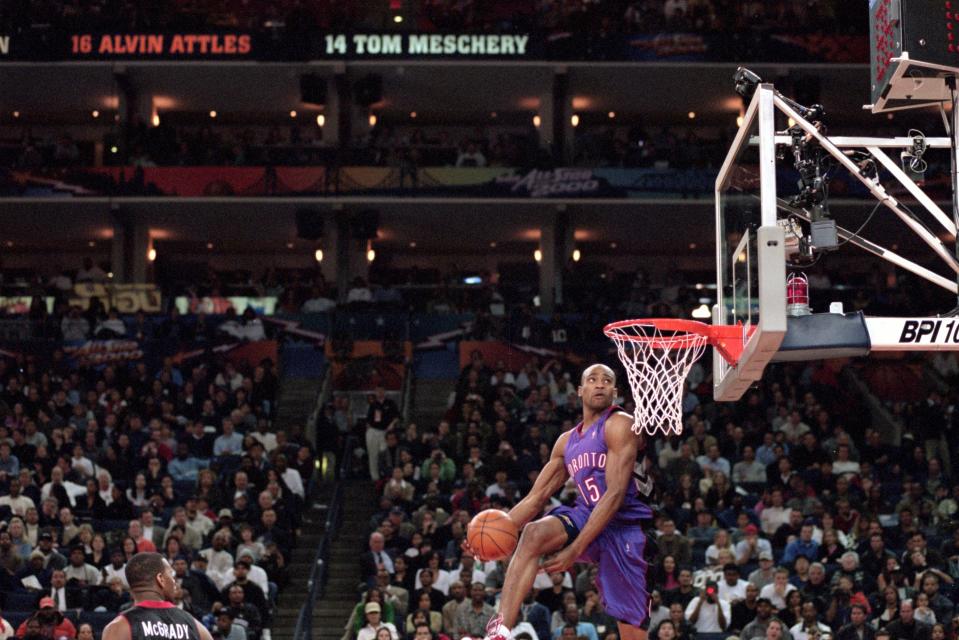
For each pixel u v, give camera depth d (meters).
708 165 31.38
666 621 14.80
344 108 32.75
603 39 31.61
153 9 33.00
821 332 7.24
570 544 6.48
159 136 32.09
